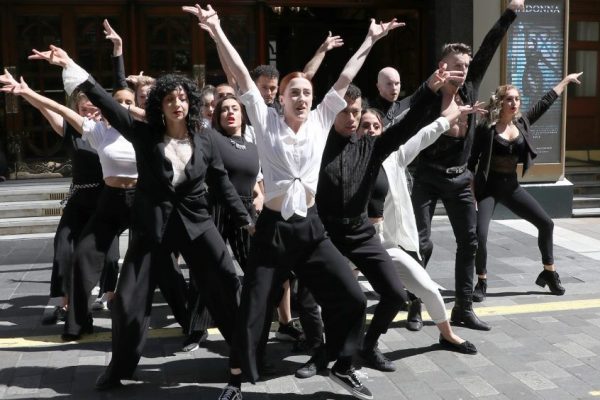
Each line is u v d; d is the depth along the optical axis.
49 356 4.66
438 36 10.16
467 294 5.16
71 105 5.16
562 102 9.39
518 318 5.38
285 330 4.94
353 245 4.09
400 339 4.96
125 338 3.99
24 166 9.95
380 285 4.11
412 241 4.57
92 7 9.84
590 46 11.67
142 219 4.02
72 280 4.90
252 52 10.20
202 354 4.72
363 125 4.30
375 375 4.33
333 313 3.89
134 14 9.85
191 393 4.09
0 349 4.78
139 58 9.97
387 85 5.32
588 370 4.38
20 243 8.14
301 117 3.71
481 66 5.21
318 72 11.88
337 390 4.14
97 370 4.42
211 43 10.13
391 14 11.22
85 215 5.44
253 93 3.75
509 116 5.89
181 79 4.00
